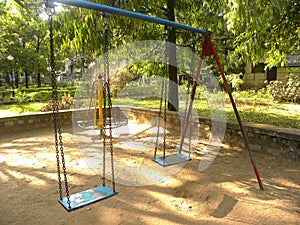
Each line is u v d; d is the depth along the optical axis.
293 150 3.36
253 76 12.16
